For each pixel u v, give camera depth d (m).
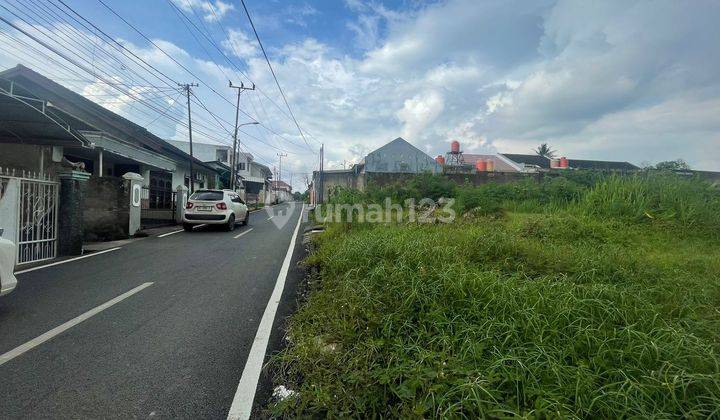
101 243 9.66
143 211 15.80
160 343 3.53
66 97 13.51
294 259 7.95
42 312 4.27
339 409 2.45
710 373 2.43
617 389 2.32
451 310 3.65
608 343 2.86
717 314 3.66
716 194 9.62
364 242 6.32
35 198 7.13
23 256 6.87
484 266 5.16
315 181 33.78
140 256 7.88
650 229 7.98
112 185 10.45
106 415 2.44
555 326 3.12
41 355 3.22
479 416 2.14
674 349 2.65
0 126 9.25
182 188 15.45
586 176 14.52
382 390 2.55
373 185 16.44
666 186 9.71
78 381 2.82
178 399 2.64
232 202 13.80
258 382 2.89
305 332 3.59
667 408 2.15
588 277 4.79
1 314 4.18
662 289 4.33
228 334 3.79
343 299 4.17
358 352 3.05
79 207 7.95
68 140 10.18
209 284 5.70
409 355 2.99
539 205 12.02
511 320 3.26
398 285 4.31
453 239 6.59
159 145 19.45
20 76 12.46
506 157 42.09
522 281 4.36
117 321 4.05
